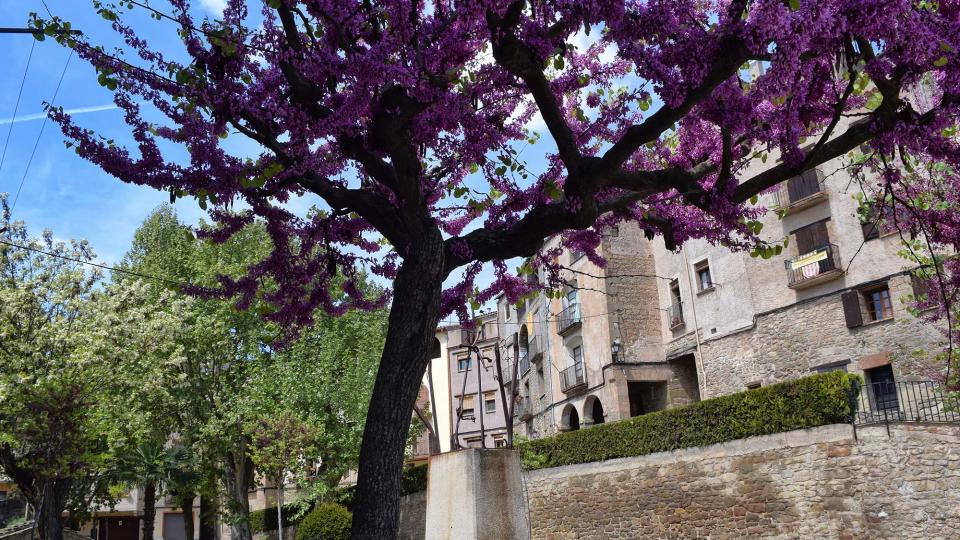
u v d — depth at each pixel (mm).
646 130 5691
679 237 7281
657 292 27672
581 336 28969
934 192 10180
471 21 5605
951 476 14328
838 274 20703
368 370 29312
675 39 5297
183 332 26578
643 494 20109
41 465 21047
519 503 8602
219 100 5652
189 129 5695
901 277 19344
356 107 5320
